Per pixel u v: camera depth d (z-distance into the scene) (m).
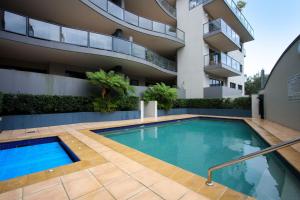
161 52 18.31
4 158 4.48
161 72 15.28
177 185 2.46
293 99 6.83
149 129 9.12
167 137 7.36
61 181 2.55
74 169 3.00
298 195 2.69
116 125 8.23
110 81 9.21
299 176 2.98
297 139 1.85
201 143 6.31
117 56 10.65
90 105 9.45
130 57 11.34
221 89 13.83
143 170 2.98
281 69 8.10
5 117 6.66
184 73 16.41
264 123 9.03
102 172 2.88
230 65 15.53
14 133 6.12
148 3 14.77
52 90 8.36
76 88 9.34
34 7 9.80
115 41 10.66
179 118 11.73
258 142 6.31
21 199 2.10
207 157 4.69
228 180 3.21
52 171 2.90
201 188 2.37
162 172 2.90
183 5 17.00
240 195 2.18
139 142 6.52
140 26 13.41
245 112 12.52
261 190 2.86
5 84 6.93
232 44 16.28
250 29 20.08
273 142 4.90
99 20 11.49
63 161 4.29
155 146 5.94
